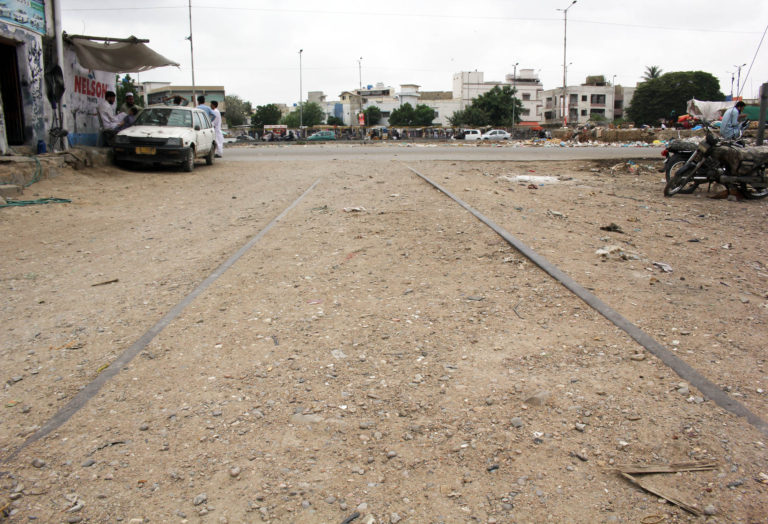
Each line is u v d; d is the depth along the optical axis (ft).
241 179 43.09
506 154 73.31
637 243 21.70
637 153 75.66
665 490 7.60
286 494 7.68
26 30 42.09
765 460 8.08
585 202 31.78
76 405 9.82
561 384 10.36
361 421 9.36
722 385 10.20
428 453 8.52
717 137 34.40
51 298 15.52
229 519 7.23
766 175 35.96
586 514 7.23
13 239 22.75
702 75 283.79
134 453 8.57
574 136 150.20
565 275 16.15
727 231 24.71
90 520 7.23
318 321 13.50
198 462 8.36
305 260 18.67
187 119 50.14
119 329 13.23
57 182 37.45
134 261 19.24
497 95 282.15
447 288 15.61
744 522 7.00
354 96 338.13
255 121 311.47
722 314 13.76
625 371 10.77
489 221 23.17
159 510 7.40
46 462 8.37
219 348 12.07
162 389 10.41
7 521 7.21
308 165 53.98
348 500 7.56
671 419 9.16
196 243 21.67
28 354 11.99
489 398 9.94
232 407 9.79
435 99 358.64
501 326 12.95
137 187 38.29
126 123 52.80
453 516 7.25
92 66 51.39
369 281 16.40
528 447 8.60
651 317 13.43
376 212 26.43
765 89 39.68
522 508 7.36
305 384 10.55
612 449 8.50
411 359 11.47
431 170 47.75
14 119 43.01
